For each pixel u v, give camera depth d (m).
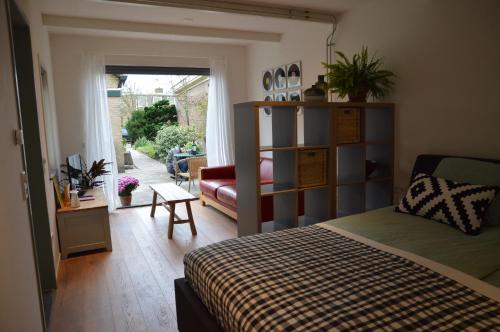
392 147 3.28
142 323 2.22
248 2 3.47
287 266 1.61
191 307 1.76
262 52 5.26
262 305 1.31
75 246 3.34
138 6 3.56
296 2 3.49
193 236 3.86
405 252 1.79
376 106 3.16
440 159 2.71
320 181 3.03
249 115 2.70
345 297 1.33
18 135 1.68
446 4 2.80
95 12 3.75
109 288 2.69
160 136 6.65
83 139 4.85
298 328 1.16
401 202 2.56
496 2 2.49
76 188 4.08
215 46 5.48
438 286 1.41
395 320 1.17
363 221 2.35
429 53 2.96
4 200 1.30
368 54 3.52
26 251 1.61
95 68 4.72
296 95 4.58
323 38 4.06
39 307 1.83
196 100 6.42
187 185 6.56
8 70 1.59
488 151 2.61
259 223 2.75
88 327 2.18
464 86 2.73
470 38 2.66
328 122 2.99
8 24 1.67
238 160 2.93
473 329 1.12
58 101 4.68
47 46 4.08
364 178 3.21
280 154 3.07
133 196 5.85
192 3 3.28
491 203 2.21
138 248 3.53
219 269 1.64
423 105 3.05
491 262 1.68
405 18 3.13
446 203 2.26
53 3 3.40
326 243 1.92
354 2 3.49
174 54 5.20
